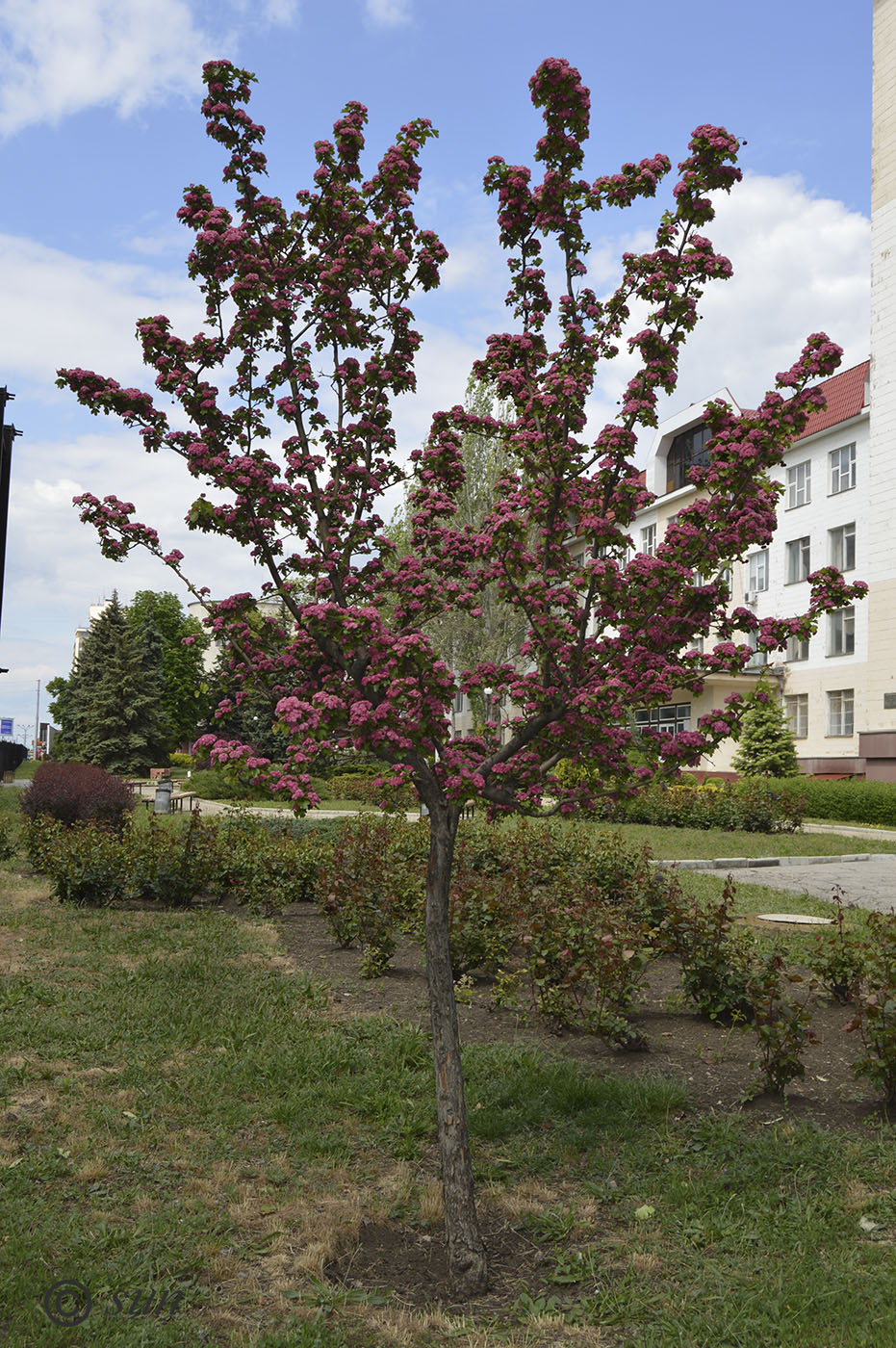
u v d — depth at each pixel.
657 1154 4.63
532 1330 3.28
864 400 29.14
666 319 4.07
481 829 12.28
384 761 4.14
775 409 4.04
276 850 11.23
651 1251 3.77
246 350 4.64
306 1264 3.65
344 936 8.84
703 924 6.72
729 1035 6.26
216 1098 5.21
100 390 4.27
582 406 4.38
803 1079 5.64
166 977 7.59
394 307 4.71
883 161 27.95
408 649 3.63
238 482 4.11
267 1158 4.58
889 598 27.39
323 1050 5.89
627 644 4.30
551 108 4.14
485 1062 5.76
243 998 7.02
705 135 3.97
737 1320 3.25
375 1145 4.76
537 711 4.37
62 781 15.23
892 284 27.44
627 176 4.27
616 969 6.10
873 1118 5.00
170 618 59.00
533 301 4.82
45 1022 6.39
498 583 4.51
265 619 4.51
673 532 4.21
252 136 4.54
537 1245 3.88
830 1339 3.12
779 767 29.72
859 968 6.78
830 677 29.86
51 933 9.27
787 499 32.00
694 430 34.41
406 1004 7.10
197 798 33.19
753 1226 3.90
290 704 3.74
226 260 4.48
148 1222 3.89
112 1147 4.59
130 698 45.97
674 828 20.95
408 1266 3.77
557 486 4.25
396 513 16.23
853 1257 3.63
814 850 17.12
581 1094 5.22
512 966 8.10
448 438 4.74
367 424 4.57
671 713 34.09
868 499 28.36
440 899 4.05
